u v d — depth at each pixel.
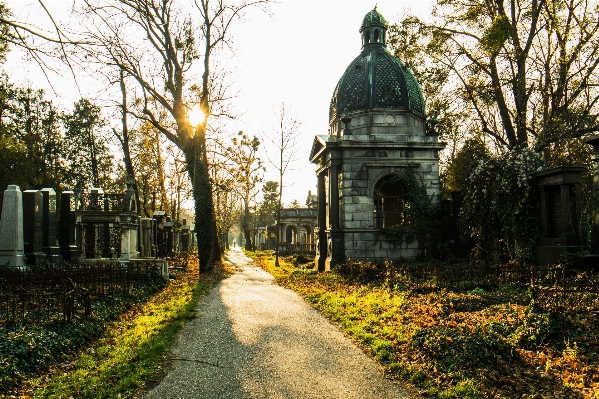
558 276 14.63
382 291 15.73
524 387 6.86
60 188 40.09
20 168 33.69
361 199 26.73
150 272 19.75
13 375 7.47
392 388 7.30
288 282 22.17
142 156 39.84
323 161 29.09
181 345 9.97
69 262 23.38
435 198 27.20
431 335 8.95
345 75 29.17
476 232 22.19
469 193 22.34
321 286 19.27
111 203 23.80
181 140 27.59
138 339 10.16
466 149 33.47
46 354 8.48
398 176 27.16
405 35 28.67
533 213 19.16
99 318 11.50
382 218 30.53
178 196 46.12
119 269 16.67
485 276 16.17
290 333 10.95
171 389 7.30
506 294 13.09
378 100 27.66
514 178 19.77
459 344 8.27
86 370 8.10
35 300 12.35
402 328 10.27
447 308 11.58
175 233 45.31
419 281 16.80
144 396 7.02
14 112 41.00
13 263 18.64
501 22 22.83
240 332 11.10
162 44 27.25
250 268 34.72
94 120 46.97
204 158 27.59
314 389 7.27
